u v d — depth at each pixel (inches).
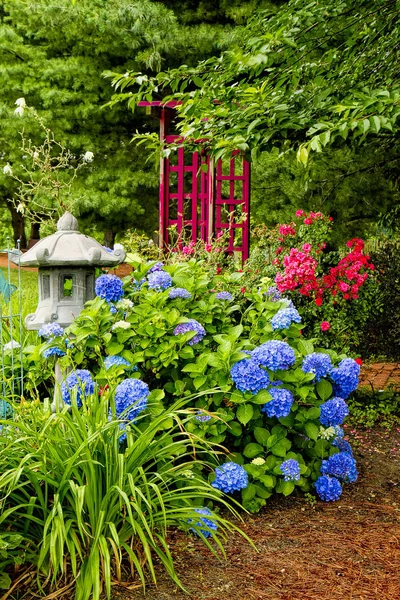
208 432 121.3
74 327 126.1
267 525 117.3
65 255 129.6
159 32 397.7
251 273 216.5
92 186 449.4
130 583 94.9
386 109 120.9
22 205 216.2
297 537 112.3
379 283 217.5
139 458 103.3
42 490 101.4
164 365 123.4
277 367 123.1
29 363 145.9
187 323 128.6
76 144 438.9
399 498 131.9
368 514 123.0
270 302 146.0
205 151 253.0
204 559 103.3
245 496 120.1
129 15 399.9
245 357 121.4
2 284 133.0
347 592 94.5
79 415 98.8
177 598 91.7
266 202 340.2
